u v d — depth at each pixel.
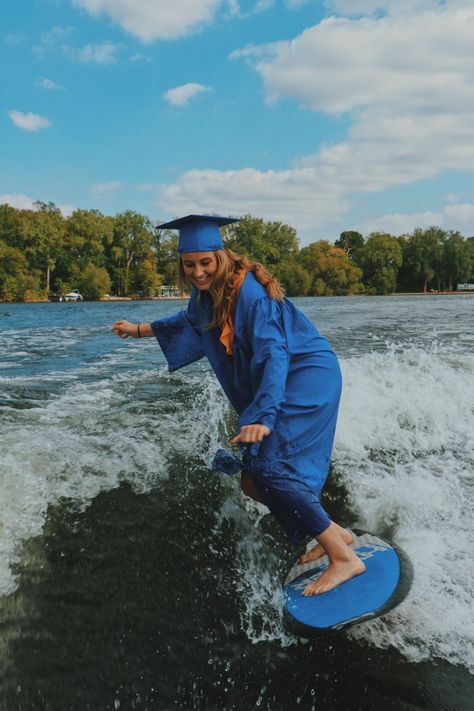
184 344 3.14
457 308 24.47
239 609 2.50
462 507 3.28
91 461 3.55
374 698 2.00
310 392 2.49
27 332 13.76
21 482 3.15
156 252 96.31
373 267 99.12
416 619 2.37
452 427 4.57
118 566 2.71
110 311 28.56
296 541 2.58
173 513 3.15
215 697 2.01
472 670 2.12
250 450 2.40
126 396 5.29
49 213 93.56
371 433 4.30
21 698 1.97
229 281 2.54
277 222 110.88
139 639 2.28
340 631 2.32
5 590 2.48
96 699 1.99
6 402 5.00
